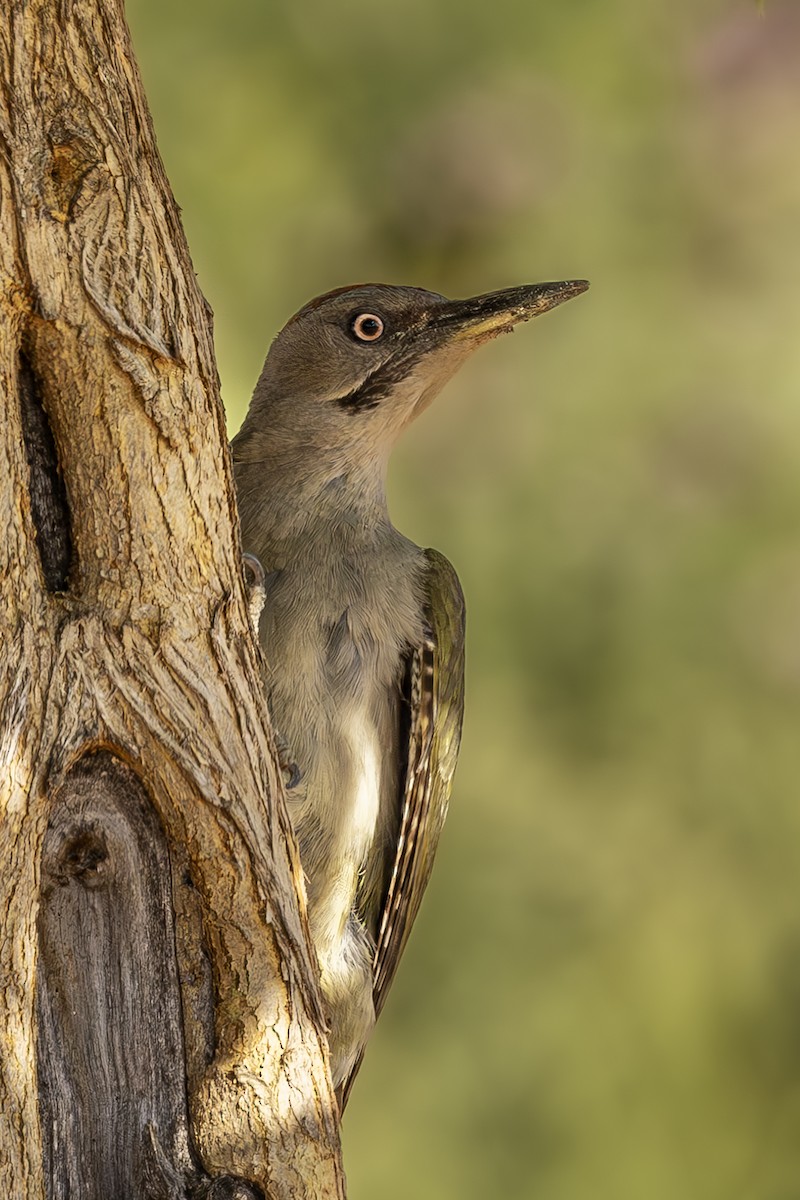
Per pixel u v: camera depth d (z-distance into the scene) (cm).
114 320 517
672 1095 1220
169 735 521
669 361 1271
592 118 1289
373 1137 1227
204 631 535
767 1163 1202
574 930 1248
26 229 504
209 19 1259
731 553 1250
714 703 1248
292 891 553
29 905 487
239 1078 527
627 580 1246
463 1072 1230
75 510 518
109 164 523
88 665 512
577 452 1266
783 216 1282
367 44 1266
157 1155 517
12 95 509
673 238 1288
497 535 1255
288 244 1246
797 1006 1234
